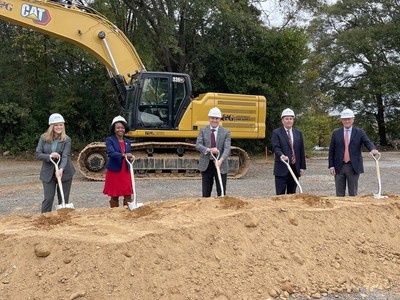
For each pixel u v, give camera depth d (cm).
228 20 2064
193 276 443
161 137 1327
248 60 2198
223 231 498
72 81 2264
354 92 4012
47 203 648
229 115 1380
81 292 403
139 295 412
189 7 1955
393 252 572
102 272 418
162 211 554
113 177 663
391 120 4100
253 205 585
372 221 602
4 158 2092
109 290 409
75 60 2247
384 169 1648
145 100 1302
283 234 528
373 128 4241
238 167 1349
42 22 1287
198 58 2191
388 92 3797
